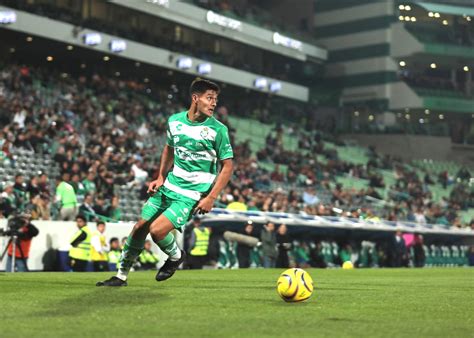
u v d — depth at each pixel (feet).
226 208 128.77
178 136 37.11
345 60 309.63
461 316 29.55
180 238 108.88
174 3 226.99
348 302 35.47
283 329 24.34
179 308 30.48
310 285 34.32
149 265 103.86
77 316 27.12
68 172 121.08
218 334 22.91
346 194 190.49
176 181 37.42
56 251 97.60
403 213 190.80
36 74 183.83
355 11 306.96
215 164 37.68
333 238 146.72
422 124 291.38
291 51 280.92
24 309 29.27
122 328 24.00
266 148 215.51
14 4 184.14
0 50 209.46
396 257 153.58
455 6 293.64
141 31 225.97
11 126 133.80
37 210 101.55
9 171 123.34
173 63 231.30
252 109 265.13
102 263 94.99
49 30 190.90
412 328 25.13
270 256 115.65
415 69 307.58
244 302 33.81
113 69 241.96
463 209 240.32
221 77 250.16
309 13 321.32
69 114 165.07
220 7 255.70
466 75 311.68
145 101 211.20
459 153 297.74
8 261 90.48
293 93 280.31
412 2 294.05
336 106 309.01
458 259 177.78
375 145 288.71
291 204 156.35
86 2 222.07
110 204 116.57
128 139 162.09
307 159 223.92
